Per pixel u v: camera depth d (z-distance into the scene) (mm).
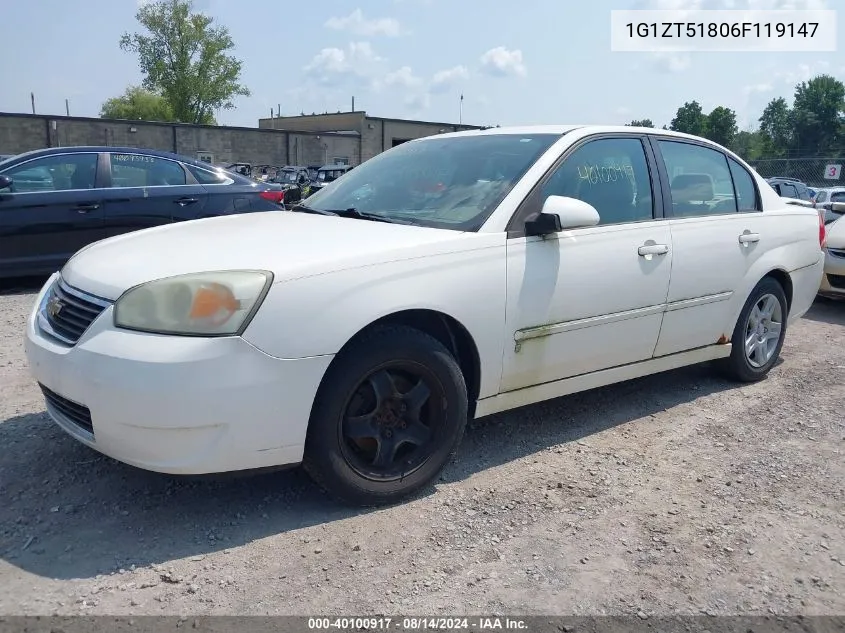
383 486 3133
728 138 78125
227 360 2672
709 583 2689
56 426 3887
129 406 2645
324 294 2857
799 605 2578
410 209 3746
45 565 2664
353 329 2906
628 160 4152
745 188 4945
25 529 2898
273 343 2746
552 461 3705
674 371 5312
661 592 2627
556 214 3416
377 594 2557
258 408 2746
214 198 8484
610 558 2832
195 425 2664
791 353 6027
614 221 3953
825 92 72312
